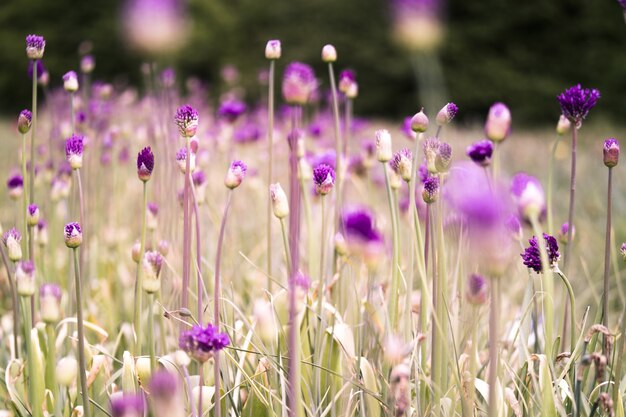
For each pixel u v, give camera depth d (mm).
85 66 2996
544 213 2391
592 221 4254
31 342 2111
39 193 3051
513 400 2096
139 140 3557
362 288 2438
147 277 2104
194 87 5590
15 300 2270
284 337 2232
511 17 19016
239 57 18875
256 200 3426
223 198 3334
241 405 2256
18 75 19828
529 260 2143
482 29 19031
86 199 2797
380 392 2188
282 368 2135
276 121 5215
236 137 3908
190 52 18031
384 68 18906
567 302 2242
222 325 2229
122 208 3660
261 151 4152
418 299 2508
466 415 2057
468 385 2123
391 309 2160
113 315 2678
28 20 19547
